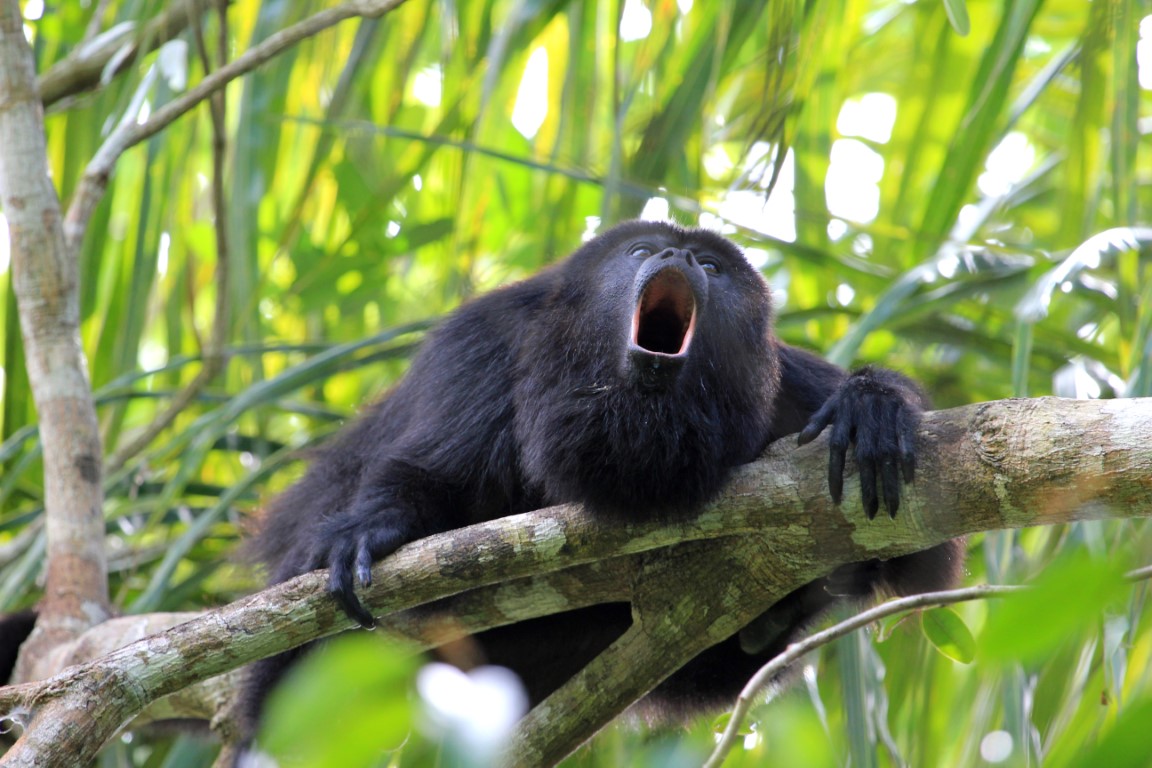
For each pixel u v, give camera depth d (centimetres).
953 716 815
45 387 809
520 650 730
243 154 963
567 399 663
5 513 1052
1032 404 515
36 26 1059
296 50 978
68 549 797
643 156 863
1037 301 720
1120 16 779
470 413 720
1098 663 671
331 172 1066
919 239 894
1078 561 261
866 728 651
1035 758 611
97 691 510
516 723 624
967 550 695
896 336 924
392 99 1001
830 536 564
